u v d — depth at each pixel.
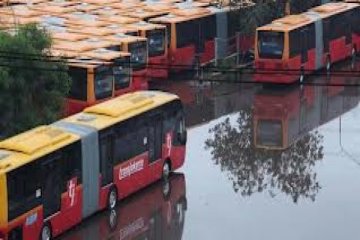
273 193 41.81
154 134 42.09
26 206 34.09
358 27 73.94
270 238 35.72
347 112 57.22
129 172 40.41
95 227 37.66
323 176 44.25
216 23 69.62
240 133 52.50
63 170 36.16
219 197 41.22
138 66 56.09
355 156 47.69
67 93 48.06
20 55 43.16
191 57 67.19
